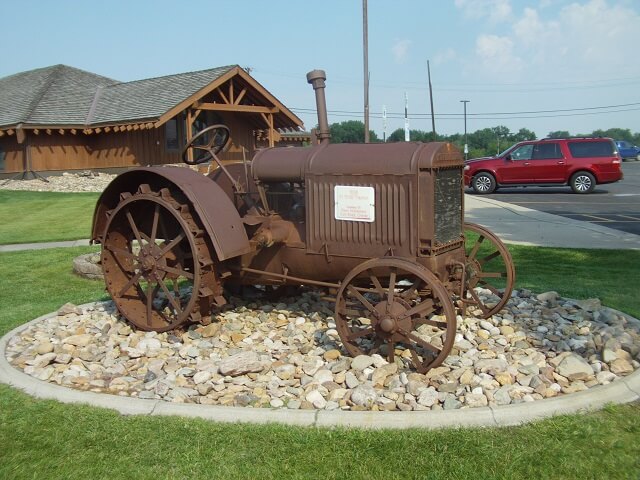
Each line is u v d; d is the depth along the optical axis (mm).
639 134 106250
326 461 3410
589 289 6926
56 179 21875
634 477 3211
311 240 5156
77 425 3881
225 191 5863
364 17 15797
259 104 23438
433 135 45219
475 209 16250
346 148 5066
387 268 4715
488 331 5387
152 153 22250
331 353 4875
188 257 5719
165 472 3371
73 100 23906
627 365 4457
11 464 3498
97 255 9109
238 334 5410
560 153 20812
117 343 5449
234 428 3756
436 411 3828
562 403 3914
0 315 6594
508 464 3322
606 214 15156
